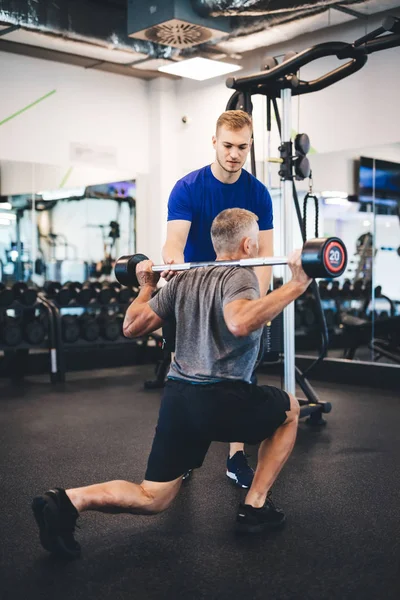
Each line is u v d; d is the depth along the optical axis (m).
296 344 5.83
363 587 1.80
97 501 1.90
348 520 2.34
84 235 6.45
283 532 2.22
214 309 1.89
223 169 2.38
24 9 4.70
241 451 2.74
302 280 1.73
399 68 5.07
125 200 6.65
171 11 4.62
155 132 6.67
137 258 2.24
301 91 3.74
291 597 1.74
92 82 6.32
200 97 6.47
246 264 1.84
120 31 5.24
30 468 3.02
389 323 5.35
